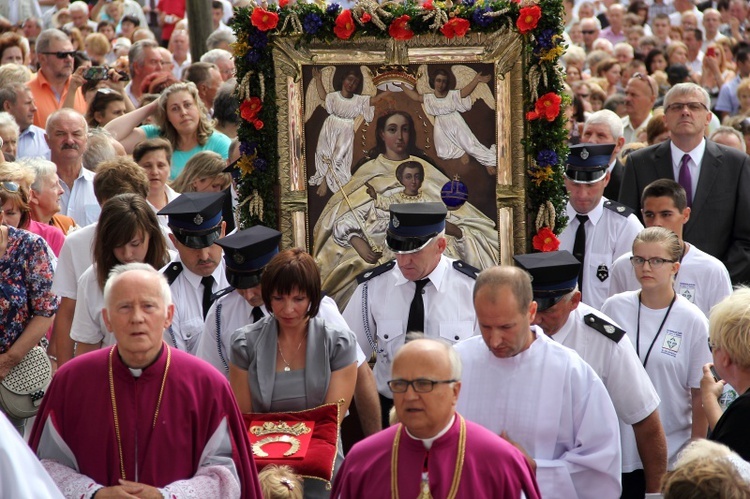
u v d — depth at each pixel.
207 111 38.94
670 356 21.95
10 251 22.44
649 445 19.70
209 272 22.05
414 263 21.92
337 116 24.20
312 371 19.45
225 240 20.92
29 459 13.09
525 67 23.78
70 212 30.34
